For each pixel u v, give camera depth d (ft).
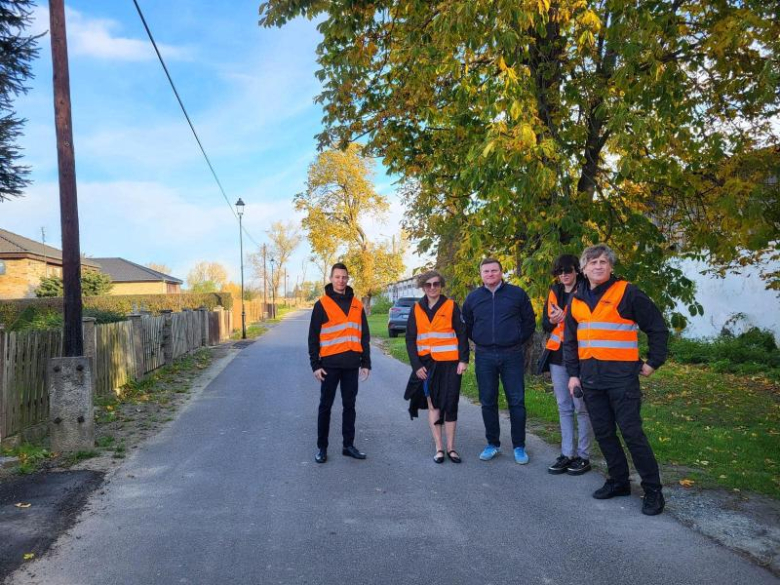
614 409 13.47
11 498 14.12
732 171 24.17
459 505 13.56
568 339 14.56
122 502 13.89
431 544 11.38
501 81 19.70
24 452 18.07
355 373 17.90
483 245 25.26
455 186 26.63
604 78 24.59
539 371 16.79
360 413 24.97
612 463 13.88
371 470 16.44
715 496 14.02
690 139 24.17
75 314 19.19
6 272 105.40
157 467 16.94
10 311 70.85
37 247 116.98
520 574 10.14
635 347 13.43
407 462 17.28
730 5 23.04
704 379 35.12
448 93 27.48
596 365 13.52
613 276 13.88
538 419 23.15
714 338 45.62
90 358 19.06
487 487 14.88
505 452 18.45
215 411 25.90
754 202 21.35
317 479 15.60
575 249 22.09
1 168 45.01
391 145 30.45
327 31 24.39
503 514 12.97
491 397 17.48
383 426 22.34
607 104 21.68
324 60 27.02
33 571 10.30
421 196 33.94
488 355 17.43
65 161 19.22
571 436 16.06
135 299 108.78
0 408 18.38
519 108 19.42
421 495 14.26
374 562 10.61
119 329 30.66
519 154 19.51
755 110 24.64
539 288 22.24
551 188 22.03
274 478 15.74
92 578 10.04
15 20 42.50
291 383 34.30
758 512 13.00
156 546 11.34
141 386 32.58
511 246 25.85
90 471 16.46
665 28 23.16
